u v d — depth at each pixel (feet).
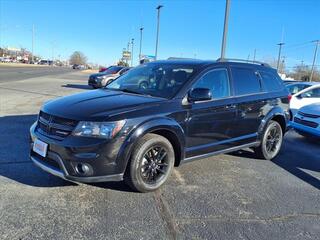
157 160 15.05
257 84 20.57
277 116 21.84
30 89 59.31
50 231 11.53
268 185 17.17
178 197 14.84
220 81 18.04
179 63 18.31
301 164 21.40
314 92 39.93
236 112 18.44
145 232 11.87
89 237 11.34
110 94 16.38
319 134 26.40
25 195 13.98
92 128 13.19
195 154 16.72
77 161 13.09
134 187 14.55
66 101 15.20
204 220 12.98
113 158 13.41
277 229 12.70
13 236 11.09
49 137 13.80
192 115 16.05
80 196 14.21
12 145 20.95
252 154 22.49
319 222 13.48
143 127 13.99
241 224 12.88
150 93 16.48
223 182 17.06
